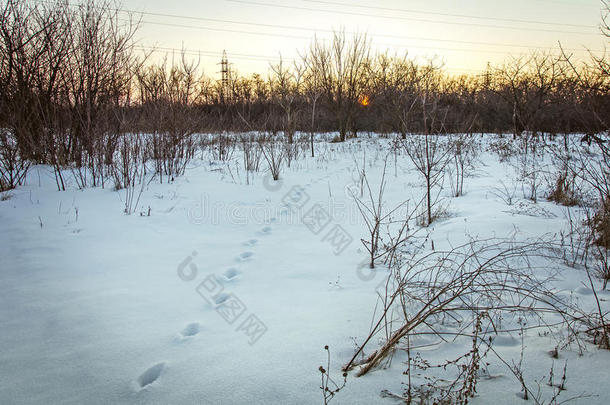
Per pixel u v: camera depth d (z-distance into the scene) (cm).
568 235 404
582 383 195
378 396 190
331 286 341
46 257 402
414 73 1803
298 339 248
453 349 234
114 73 785
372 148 1479
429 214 535
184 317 284
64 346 242
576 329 249
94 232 487
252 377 208
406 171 1013
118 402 190
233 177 868
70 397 194
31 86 731
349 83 1755
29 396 194
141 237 481
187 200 670
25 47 733
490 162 1133
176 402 189
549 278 313
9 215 535
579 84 412
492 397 187
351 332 256
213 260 414
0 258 395
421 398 183
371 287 335
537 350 228
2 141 676
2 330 261
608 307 278
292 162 1162
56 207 578
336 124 2092
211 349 238
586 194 591
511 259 368
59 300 308
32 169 750
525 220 477
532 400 184
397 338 214
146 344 244
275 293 328
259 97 2281
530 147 1272
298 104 1770
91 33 757
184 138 927
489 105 2166
